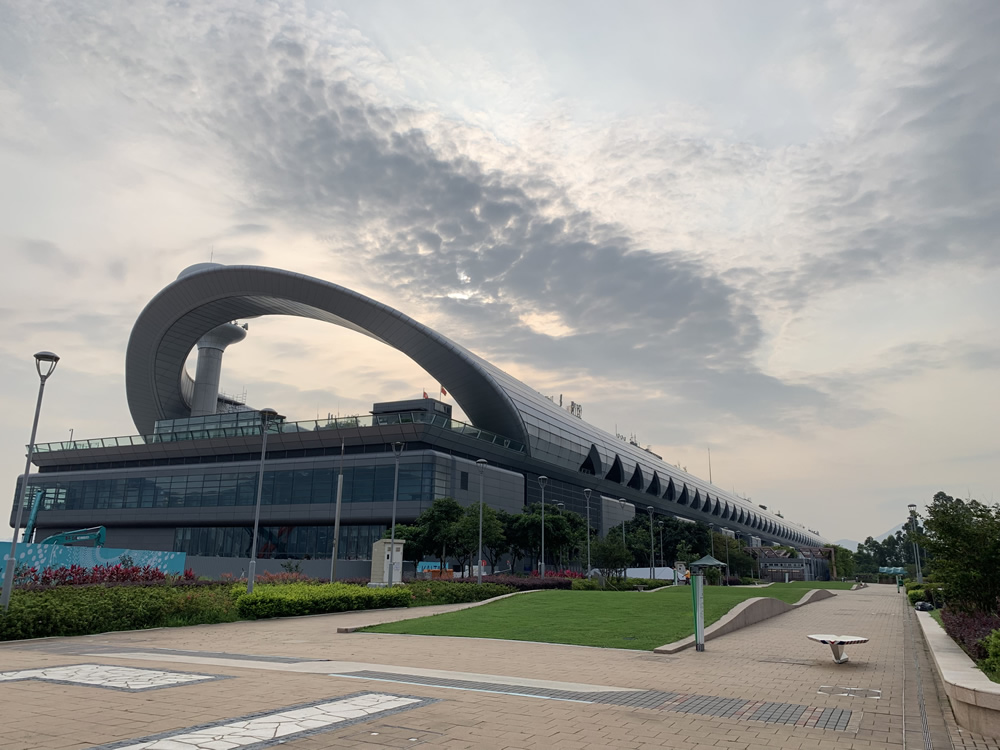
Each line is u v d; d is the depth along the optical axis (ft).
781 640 65.77
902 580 293.84
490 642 61.21
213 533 235.81
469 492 215.72
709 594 122.21
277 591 89.97
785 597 130.93
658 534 298.15
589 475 292.20
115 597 73.46
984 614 59.88
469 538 163.73
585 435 294.66
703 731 29.07
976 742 28.19
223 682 37.06
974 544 61.87
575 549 220.02
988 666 37.27
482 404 248.32
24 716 28.07
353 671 42.96
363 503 206.49
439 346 239.30
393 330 241.55
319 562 175.42
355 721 28.45
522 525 190.08
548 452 261.03
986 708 28.96
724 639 66.08
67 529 263.49
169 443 249.14
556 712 31.76
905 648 61.16
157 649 54.80
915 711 34.12
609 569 207.82
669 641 60.59
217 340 312.29
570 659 50.90
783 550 429.79
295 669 43.27
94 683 36.04
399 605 105.09
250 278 248.11
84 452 266.16
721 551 333.62
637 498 351.05
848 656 54.70
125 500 253.03
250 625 77.46
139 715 28.50
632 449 360.69
